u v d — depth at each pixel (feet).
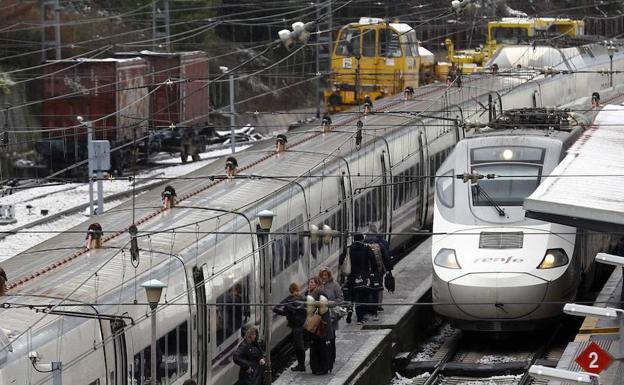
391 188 241.14
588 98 334.65
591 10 601.62
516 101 320.29
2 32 402.31
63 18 440.04
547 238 181.88
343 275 195.93
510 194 188.65
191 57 399.44
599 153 186.70
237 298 163.32
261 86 492.13
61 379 115.55
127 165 361.10
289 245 186.19
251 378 149.59
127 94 367.45
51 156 352.08
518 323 178.29
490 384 170.50
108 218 167.43
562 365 157.38
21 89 397.60
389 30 397.60
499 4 542.57
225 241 161.48
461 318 180.24
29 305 120.26
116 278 135.64
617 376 146.30
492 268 177.58
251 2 496.23
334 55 404.36
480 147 196.95
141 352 133.59
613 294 202.39
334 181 209.67
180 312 144.56
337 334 177.78
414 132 258.37
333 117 267.39
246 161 209.56
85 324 123.13
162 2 471.21
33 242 255.91
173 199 171.32
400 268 222.48
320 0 468.75
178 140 383.86
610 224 140.97
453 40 538.88
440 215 189.98
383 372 174.70
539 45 376.07
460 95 299.17
